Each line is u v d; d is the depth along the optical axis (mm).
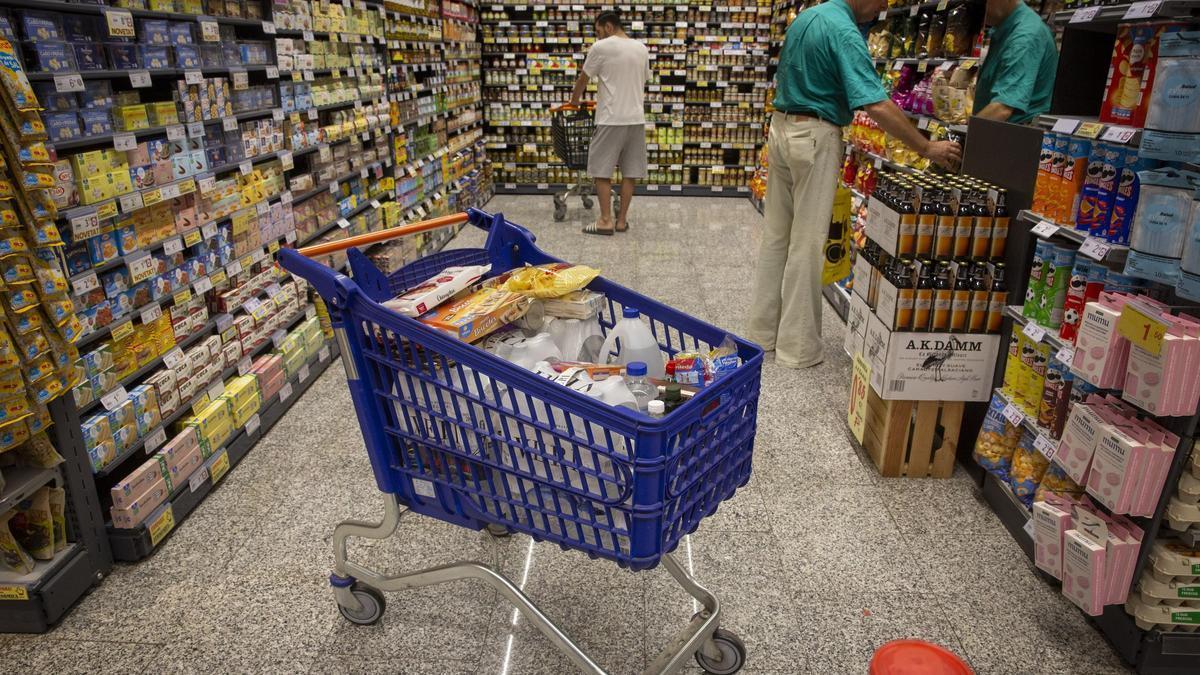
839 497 2789
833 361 4066
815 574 2355
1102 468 1925
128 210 2387
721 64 9117
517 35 9102
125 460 2561
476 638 2076
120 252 2408
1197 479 1829
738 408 1556
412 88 5867
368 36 4910
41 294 1974
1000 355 2688
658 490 1376
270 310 3389
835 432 3281
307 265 1647
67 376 2082
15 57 1862
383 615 2162
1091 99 2516
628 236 6938
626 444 1370
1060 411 2277
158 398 2566
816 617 2166
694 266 5824
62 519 2195
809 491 2828
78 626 2135
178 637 2090
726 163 9680
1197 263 1700
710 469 1527
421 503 1794
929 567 2391
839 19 3412
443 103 6996
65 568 2164
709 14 9148
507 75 9195
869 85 3383
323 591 2275
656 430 1320
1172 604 1912
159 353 2621
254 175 3309
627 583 2305
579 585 2295
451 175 7156
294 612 2186
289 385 3502
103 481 2529
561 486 1498
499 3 9016
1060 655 2029
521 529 1630
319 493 2809
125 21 2391
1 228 1858
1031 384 2477
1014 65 3248
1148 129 1808
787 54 3672
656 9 9086
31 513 2123
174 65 2723
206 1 2996
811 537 2545
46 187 1925
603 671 1616
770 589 2285
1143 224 1854
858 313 3172
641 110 6691
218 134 3049
